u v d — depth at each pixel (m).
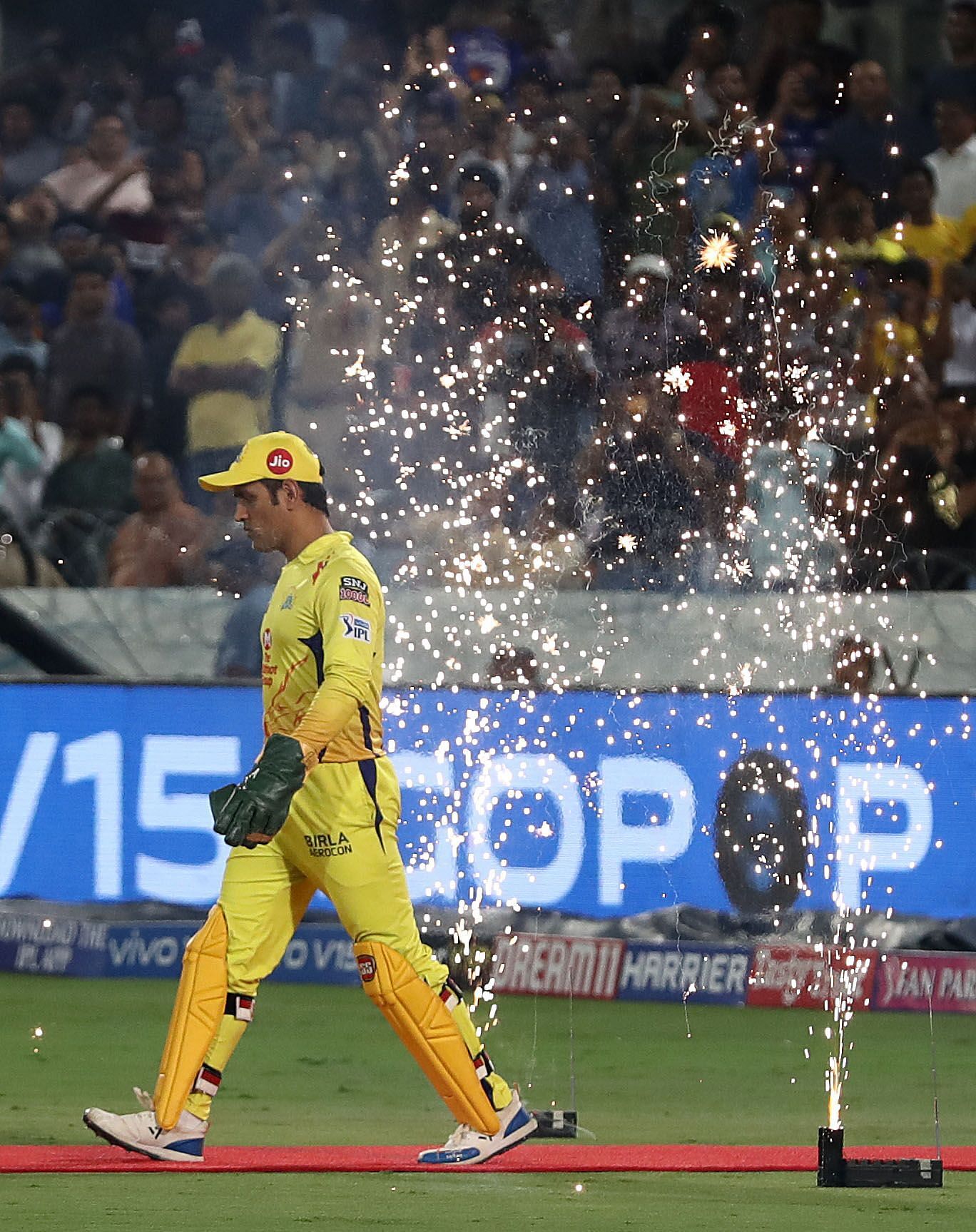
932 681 32.59
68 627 34.06
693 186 41.31
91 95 48.59
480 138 44.03
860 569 34.56
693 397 36.34
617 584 34.69
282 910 17.05
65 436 40.03
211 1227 13.76
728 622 32.84
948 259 43.03
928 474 36.59
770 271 38.59
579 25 46.38
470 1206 14.95
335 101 46.16
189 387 40.16
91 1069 23.06
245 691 30.06
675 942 29.84
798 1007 29.81
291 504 17.08
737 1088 23.08
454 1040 16.94
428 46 45.81
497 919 29.77
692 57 44.38
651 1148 18.58
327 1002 28.83
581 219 41.50
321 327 39.97
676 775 30.02
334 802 16.62
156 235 45.84
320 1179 16.20
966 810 29.98
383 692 29.78
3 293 42.81
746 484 35.06
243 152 46.47
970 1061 25.56
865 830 30.00
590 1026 27.59
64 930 30.03
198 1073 16.78
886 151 43.62
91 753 30.09
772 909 30.00
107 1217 14.12
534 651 32.56
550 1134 19.14
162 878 30.09
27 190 48.09
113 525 36.22
